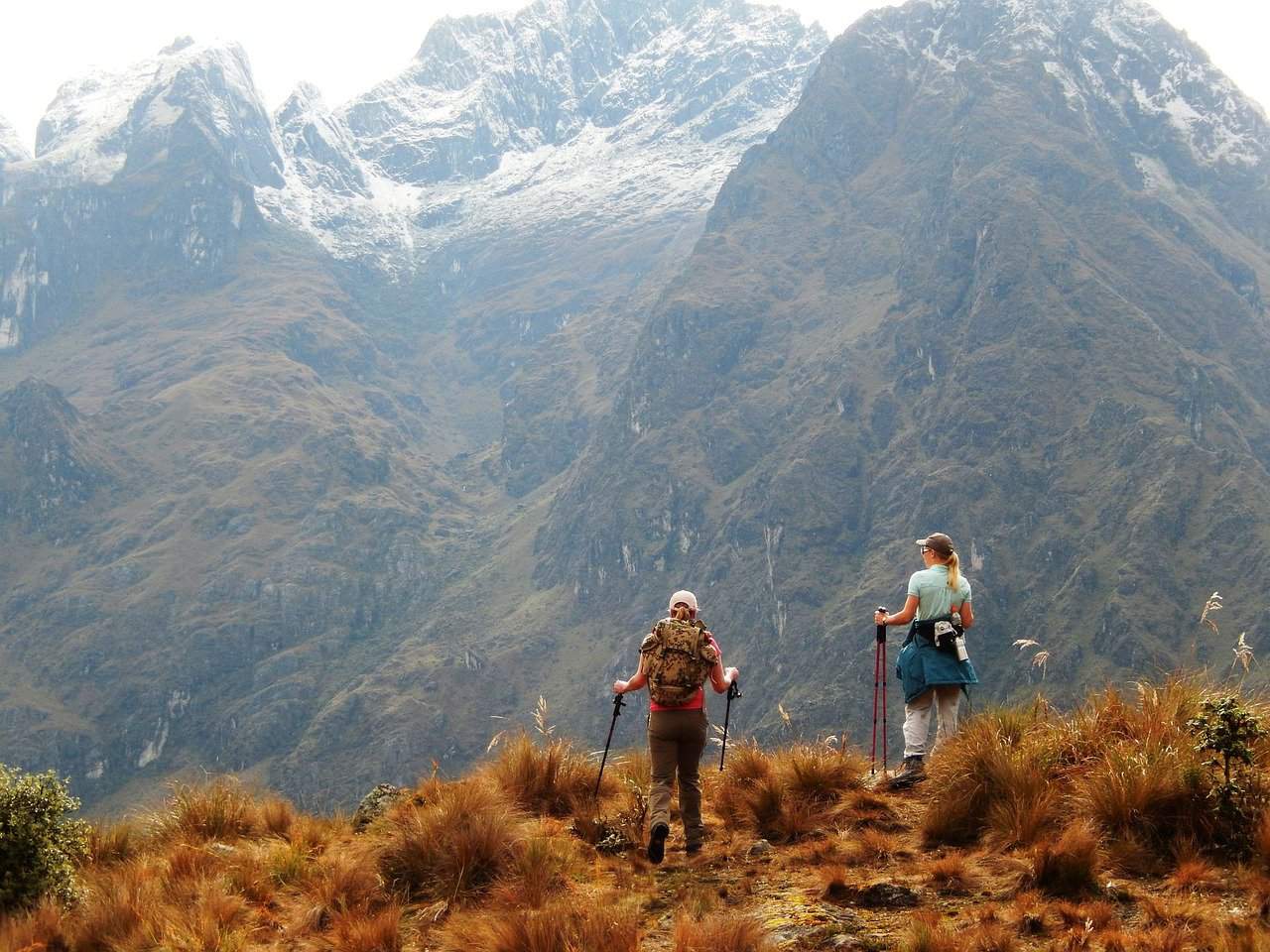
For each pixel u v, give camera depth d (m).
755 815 11.05
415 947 8.59
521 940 8.04
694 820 10.42
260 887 9.95
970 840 9.73
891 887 8.67
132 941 8.70
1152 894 8.21
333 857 10.59
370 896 9.60
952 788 10.15
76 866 10.51
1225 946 7.06
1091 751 10.45
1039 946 7.56
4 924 8.98
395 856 10.16
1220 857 8.65
